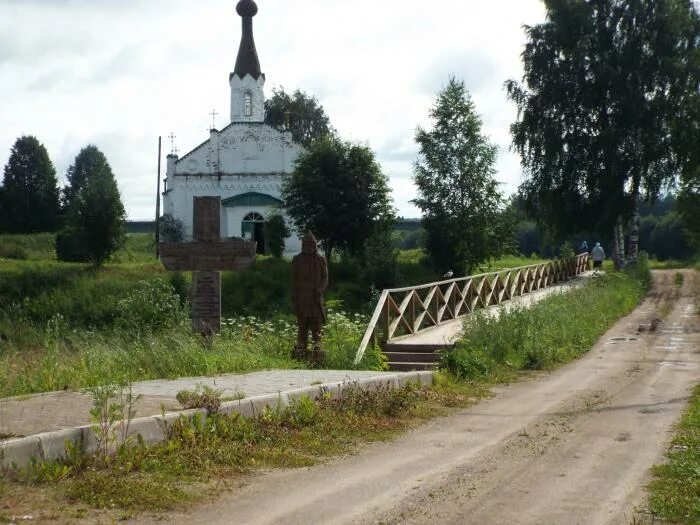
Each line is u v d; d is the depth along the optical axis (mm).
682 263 54312
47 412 7375
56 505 5383
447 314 21719
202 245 15461
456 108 47188
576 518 5473
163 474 6328
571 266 40219
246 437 7684
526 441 8266
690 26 40688
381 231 47125
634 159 40281
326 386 9641
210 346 13594
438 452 7770
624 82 40250
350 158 47656
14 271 41594
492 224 47438
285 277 44250
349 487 6312
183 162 60719
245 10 64750
